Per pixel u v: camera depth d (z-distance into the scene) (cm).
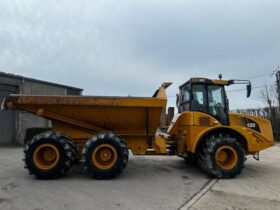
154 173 970
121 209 620
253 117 1007
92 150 866
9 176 906
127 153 883
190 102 984
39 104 909
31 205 638
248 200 684
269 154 1483
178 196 712
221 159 922
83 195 713
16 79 1956
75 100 905
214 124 957
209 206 639
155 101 916
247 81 1000
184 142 983
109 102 910
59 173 865
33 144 864
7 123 1938
